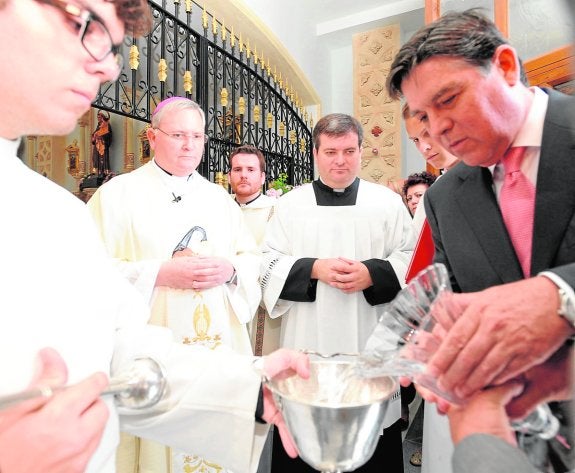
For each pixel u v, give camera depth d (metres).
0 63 0.60
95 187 7.27
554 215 0.82
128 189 2.12
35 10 0.59
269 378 0.82
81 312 0.78
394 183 4.65
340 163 2.14
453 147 0.88
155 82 6.21
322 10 6.95
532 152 0.87
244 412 0.91
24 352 0.66
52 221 0.79
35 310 0.69
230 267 2.03
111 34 0.67
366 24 6.92
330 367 0.79
